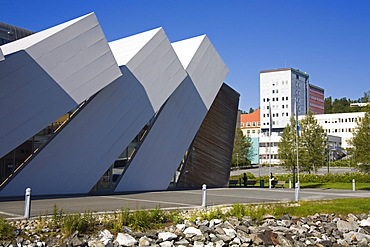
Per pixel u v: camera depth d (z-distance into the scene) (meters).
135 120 21.02
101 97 19.30
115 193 20.23
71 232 8.91
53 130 17.62
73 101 17.28
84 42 17.70
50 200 15.43
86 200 15.70
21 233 8.59
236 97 32.97
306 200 18.00
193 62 26.31
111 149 19.91
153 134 23.17
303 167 36.25
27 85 15.66
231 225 10.98
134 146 22.12
